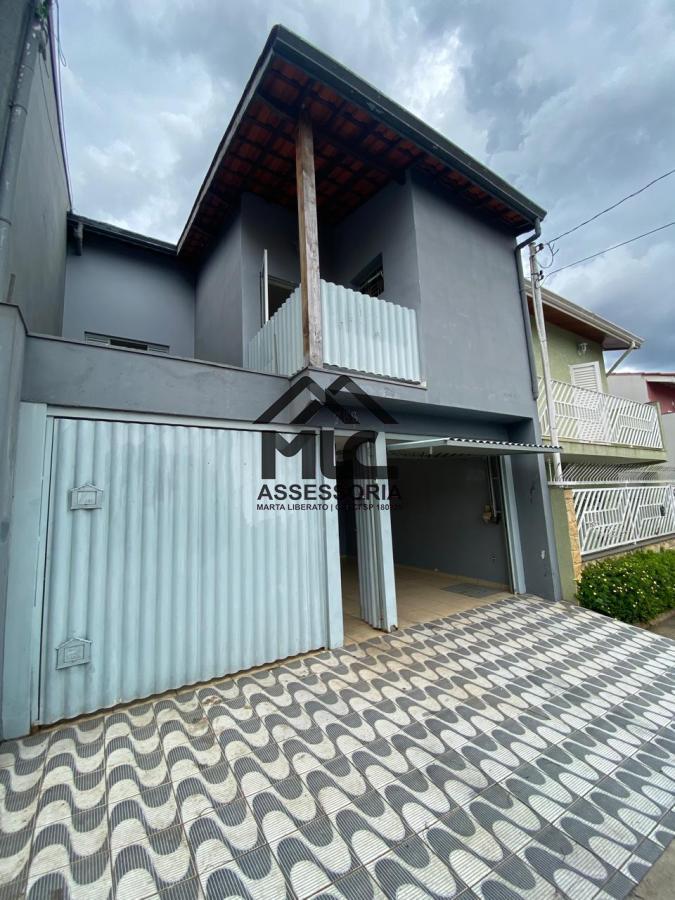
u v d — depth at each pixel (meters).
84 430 3.21
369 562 5.20
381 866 1.84
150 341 7.64
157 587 3.39
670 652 4.43
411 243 5.31
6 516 2.64
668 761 2.64
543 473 6.52
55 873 1.79
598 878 1.82
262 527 4.04
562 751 2.71
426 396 5.02
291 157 5.36
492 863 1.87
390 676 3.74
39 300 4.39
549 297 8.63
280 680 3.63
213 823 2.06
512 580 6.66
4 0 3.07
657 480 12.09
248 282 5.95
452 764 2.55
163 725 2.92
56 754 2.58
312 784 2.35
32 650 2.85
